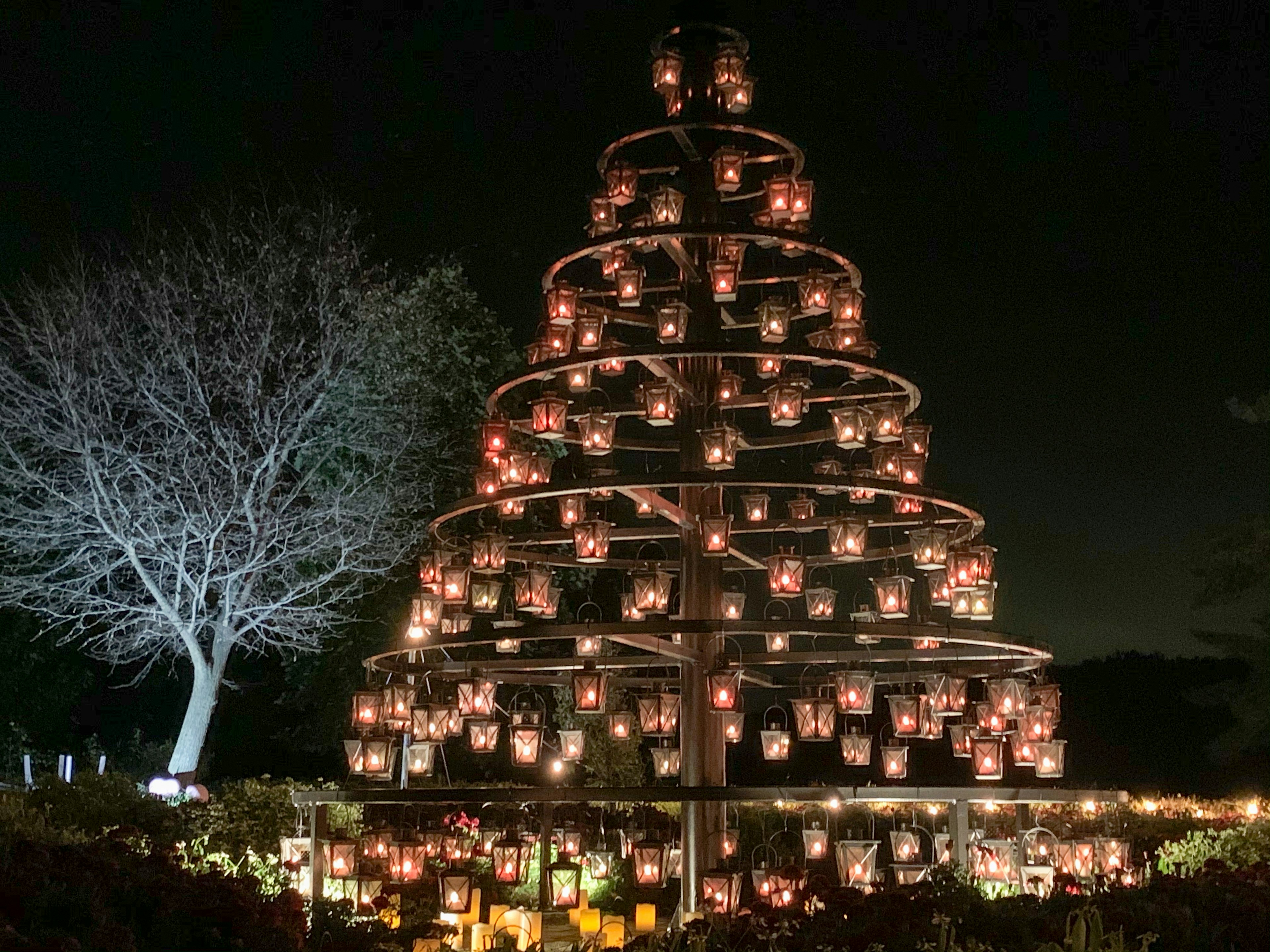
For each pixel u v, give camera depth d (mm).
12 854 6441
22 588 21531
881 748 9836
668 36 10844
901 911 6254
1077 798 9438
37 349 20750
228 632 19828
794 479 9281
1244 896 6812
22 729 23141
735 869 9875
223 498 20250
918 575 13695
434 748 10406
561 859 10180
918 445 10492
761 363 11039
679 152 10977
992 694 9656
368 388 20766
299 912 6934
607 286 11266
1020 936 6184
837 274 10391
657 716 9766
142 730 28125
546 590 10156
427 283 21281
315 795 9555
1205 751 20172
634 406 11242
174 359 20828
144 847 10047
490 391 21250
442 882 8555
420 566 10445
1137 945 6027
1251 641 19250
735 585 12016
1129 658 24297
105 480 20500
